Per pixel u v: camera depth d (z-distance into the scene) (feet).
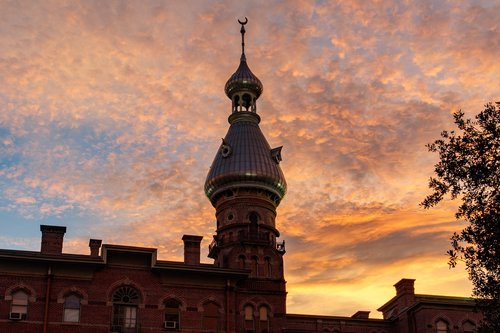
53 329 157.99
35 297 159.74
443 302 193.06
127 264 169.78
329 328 207.00
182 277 172.76
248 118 238.48
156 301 168.25
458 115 111.14
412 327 196.44
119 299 166.09
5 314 156.66
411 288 206.39
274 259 203.10
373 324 208.95
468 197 108.06
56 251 169.78
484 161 106.93
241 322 176.76
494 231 104.12
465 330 191.21
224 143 230.48
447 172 109.29
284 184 228.02
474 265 107.24
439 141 111.75
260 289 182.29
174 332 166.71
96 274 166.50
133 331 164.04
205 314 171.42
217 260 218.38
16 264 161.27
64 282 163.32
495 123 107.34
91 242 178.70
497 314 108.47
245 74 247.29
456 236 108.37
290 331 179.93
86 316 161.48
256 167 223.10
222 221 222.28
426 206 110.42
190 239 181.98
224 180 223.51
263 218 220.64
